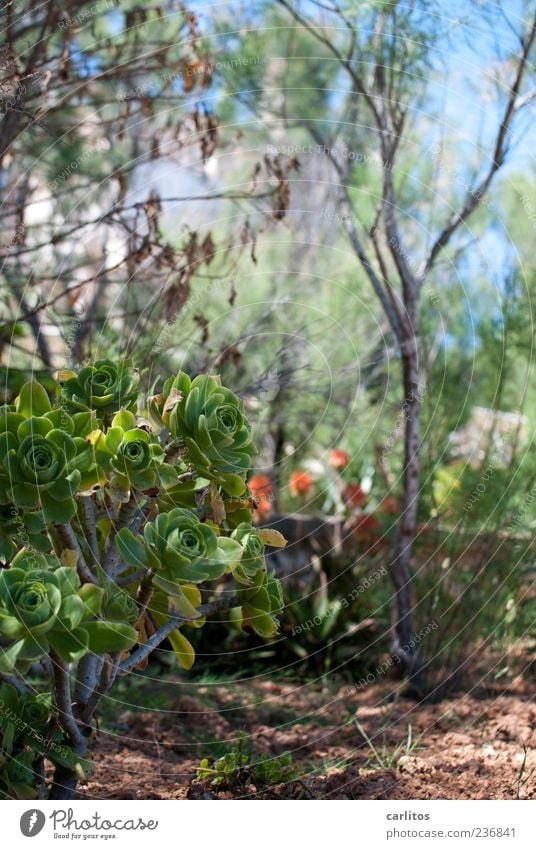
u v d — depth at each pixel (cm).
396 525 358
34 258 344
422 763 245
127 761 250
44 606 152
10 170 357
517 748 260
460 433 461
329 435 510
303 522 438
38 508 169
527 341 366
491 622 340
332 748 274
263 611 188
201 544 168
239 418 185
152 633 206
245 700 330
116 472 173
